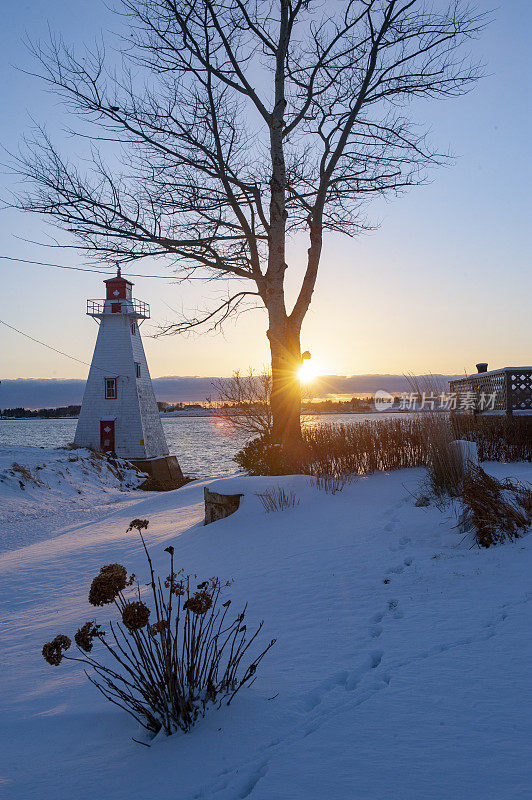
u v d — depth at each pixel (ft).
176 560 33.09
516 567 20.38
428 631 15.84
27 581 34.88
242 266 59.82
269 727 11.21
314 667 14.28
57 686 16.49
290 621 18.51
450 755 9.34
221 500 42.09
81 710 14.07
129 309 164.45
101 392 162.91
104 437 160.56
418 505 33.37
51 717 13.76
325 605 19.67
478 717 10.57
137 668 12.42
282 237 56.65
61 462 115.03
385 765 9.23
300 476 46.19
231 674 13.88
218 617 20.31
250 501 41.24
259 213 57.82
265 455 54.49
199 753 10.62
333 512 36.19
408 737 10.07
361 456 50.01
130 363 163.43
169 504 69.62
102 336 164.86
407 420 50.83
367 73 56.39
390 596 19.66
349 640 16.06
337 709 11.60
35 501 85.05
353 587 21.25
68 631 23.02
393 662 13.93
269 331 57.06
